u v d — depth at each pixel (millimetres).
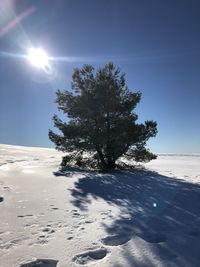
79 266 4203
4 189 10289
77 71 19609
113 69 19609
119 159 21453
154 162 33812
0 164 21953
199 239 5332
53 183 12195
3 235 5453
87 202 8633
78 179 13766
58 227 6004
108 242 5176
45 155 38469
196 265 4211
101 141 17938
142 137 18297
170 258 4461
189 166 26297
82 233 5633
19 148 53156
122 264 4258
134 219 6746
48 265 4262
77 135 18500
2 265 4203
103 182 13070
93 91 18984
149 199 9305
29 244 5016
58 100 19828
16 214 6977
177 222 6516
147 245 5004
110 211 7543
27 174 15117
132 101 18969
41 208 7641
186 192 10703
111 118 18828
